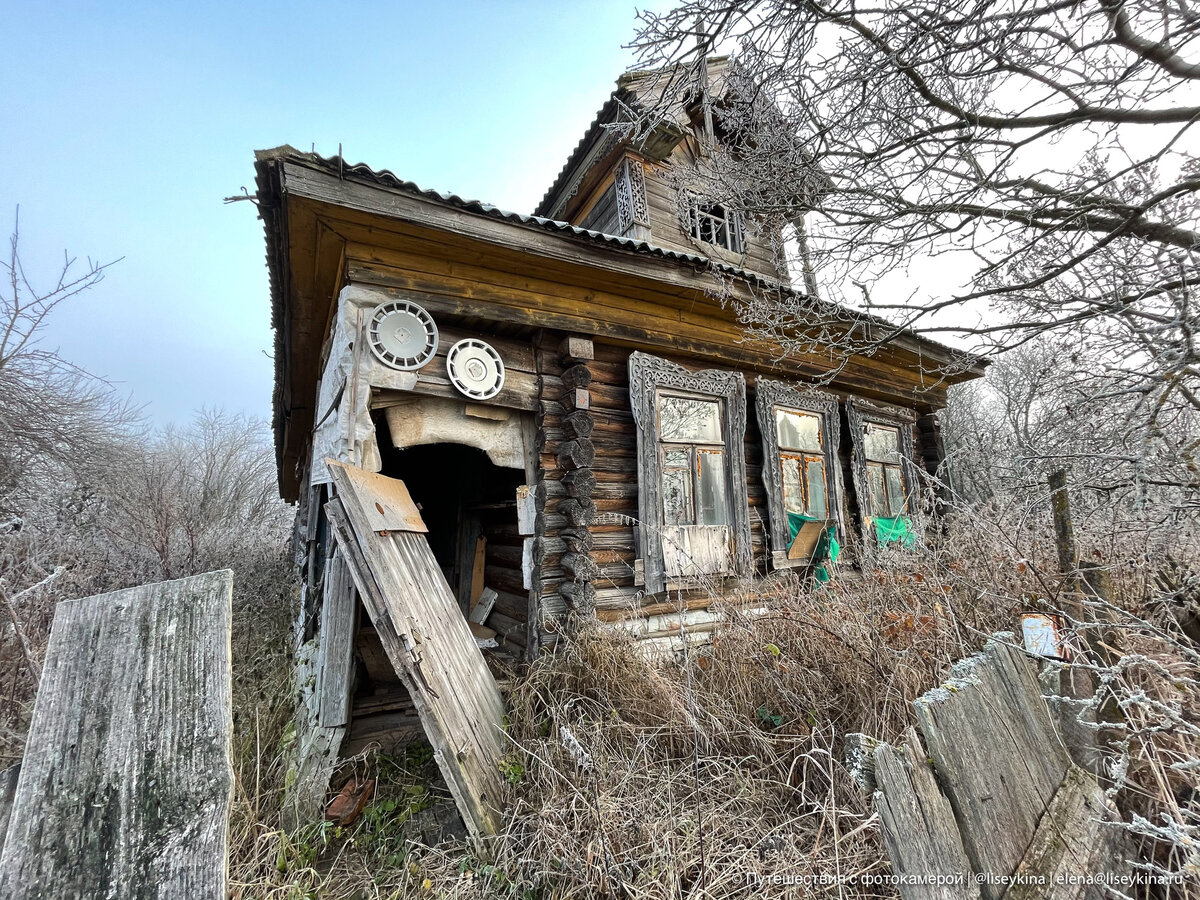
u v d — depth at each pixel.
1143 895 1.64
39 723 1.45
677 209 6.88
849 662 2.86
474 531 5.95
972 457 6.44
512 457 4.02
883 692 2.59
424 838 2.67
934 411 7.63
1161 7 2.14
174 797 1.41
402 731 3.82
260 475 12.74
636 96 5.65
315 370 5.50
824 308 4.03
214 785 1.45
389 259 3.45
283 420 7.34
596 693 3.20
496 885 2.20
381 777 3.25
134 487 8.38
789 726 2.78
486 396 3.77
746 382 5.46
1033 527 3.28
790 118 3.32
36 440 7.14
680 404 4.82
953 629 2.72
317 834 2.57
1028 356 5.00
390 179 3.02
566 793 2.43
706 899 1.86
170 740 1.49
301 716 3.17
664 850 2.04
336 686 3.05
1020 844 1.37
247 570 8.39
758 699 3.10
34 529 5.49
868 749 1.31
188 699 1.57
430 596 3.10
